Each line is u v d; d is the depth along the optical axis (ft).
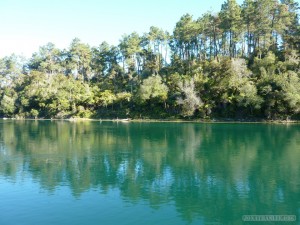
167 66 500.74
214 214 80.12
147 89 408.26
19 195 94.53
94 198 91.71
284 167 126.62
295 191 97.04
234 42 425.28
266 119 328.90
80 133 252.83
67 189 100.12
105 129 285.64
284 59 369.91
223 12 417.69
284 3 428.97
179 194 94.94
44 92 511.81
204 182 106.93
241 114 344.69
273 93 320.70
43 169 126.62
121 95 458.09
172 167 128.77
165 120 382.22
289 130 247.70
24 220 76.89
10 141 207.10
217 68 384.68
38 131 275.39
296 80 319.47
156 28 523.29
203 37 464.24
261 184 103.96
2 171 123.24
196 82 380.17
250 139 202.08
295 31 405.39
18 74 647.56
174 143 190.39
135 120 401.29
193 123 333.01
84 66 589.32
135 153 159.63
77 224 74.49
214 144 184.34
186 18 469.16
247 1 422.41
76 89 503.20
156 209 83.46
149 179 111.55
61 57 654.53
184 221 75.92
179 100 370.12
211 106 357.20
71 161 141.38
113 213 80.74
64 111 488.02
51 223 75.05
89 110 475.31
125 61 542.57
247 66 390.83
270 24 405.39
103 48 588.50
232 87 352.08
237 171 121.29
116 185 104.37
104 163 136.98
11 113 546.67
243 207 84.64
